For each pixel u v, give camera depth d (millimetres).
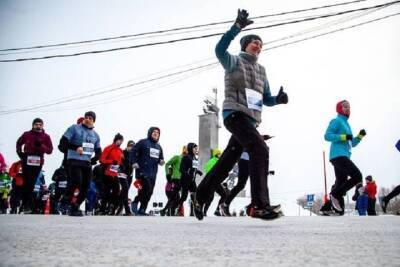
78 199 5621
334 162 6273
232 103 2803
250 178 2613
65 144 5461
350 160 6191
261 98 2943
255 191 2566
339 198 6277
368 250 1126
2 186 11109
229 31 2695
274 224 2914
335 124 6273
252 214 2570
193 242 1375
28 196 6520
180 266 817
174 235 1711
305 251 1101
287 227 2434
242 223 3090
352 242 1389
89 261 874
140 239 1482
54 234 1683
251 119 2844
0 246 1151
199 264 844
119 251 1076
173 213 9133
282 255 1008
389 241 1432
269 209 2506
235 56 2896
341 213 6312
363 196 11078
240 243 1347
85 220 3561
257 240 1470
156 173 7629
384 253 1050
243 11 2686
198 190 2938
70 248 1134
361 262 878
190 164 8594
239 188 7016
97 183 9430
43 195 11625
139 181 7531
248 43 3021
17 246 1155
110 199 8062
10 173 8406
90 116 5652
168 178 9328
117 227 2334
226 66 2834
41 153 6496
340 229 2205
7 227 2137
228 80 2865
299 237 1628
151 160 7500
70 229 2064
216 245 1271
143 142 7500
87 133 5629
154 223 2994
